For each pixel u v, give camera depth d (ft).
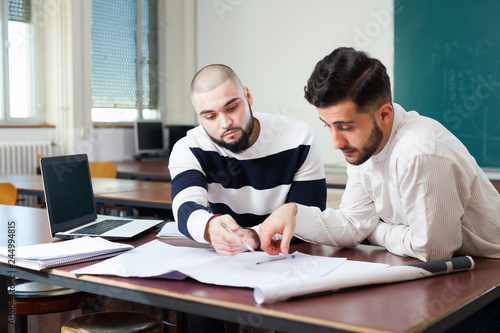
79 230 5.85
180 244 5.19
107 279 3.96
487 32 16.74
